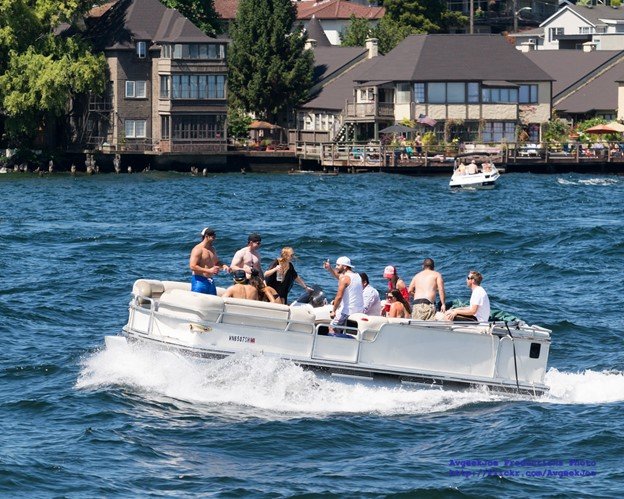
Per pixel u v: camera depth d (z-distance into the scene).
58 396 78.12
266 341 76.75
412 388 78.19
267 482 64.62
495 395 79.25
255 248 82.88
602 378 85.94
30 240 163.88
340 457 68.69
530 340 79.38
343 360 77.19
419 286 81.94
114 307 111.56
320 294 83.88
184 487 63.78
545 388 79.81
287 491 63.25
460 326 78.62
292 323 76.56
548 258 148.62
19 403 76.81
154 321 78.62
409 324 77.50
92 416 74.31
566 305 113.75
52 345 94.06
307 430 72.44
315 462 67.81
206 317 76.19
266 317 76.50
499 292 121.81
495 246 164.12
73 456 67.69
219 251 157.25
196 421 73.62
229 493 62.88
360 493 63.09
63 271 132.62
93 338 97.06
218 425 73.06
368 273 137.88
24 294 116.25
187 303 76.62
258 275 80.00
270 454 68.94
